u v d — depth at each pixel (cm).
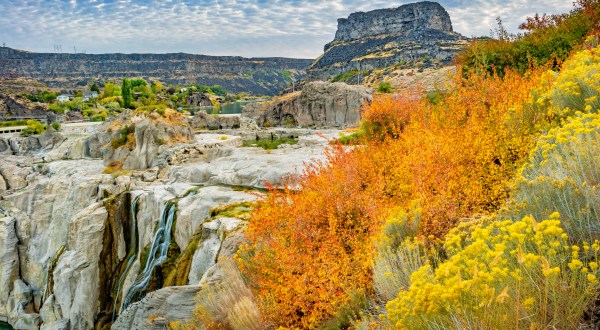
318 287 607
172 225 1738
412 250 502
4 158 4441
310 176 823
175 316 854
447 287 292
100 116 11931
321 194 743
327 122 5491
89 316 2125
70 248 2238
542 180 401
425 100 1151
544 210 381
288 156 1975
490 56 1508
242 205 1449
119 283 2098
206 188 1781
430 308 286
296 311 638
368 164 816
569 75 666
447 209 591
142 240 2042
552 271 255
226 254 1014
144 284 1722
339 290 598
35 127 7094
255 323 643
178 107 17788
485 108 915
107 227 2189
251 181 1731
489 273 281
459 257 314
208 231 1291
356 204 707
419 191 653
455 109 982
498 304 276
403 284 448
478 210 607
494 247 320
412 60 18700
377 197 725
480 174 678
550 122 702
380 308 494
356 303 550
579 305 271
